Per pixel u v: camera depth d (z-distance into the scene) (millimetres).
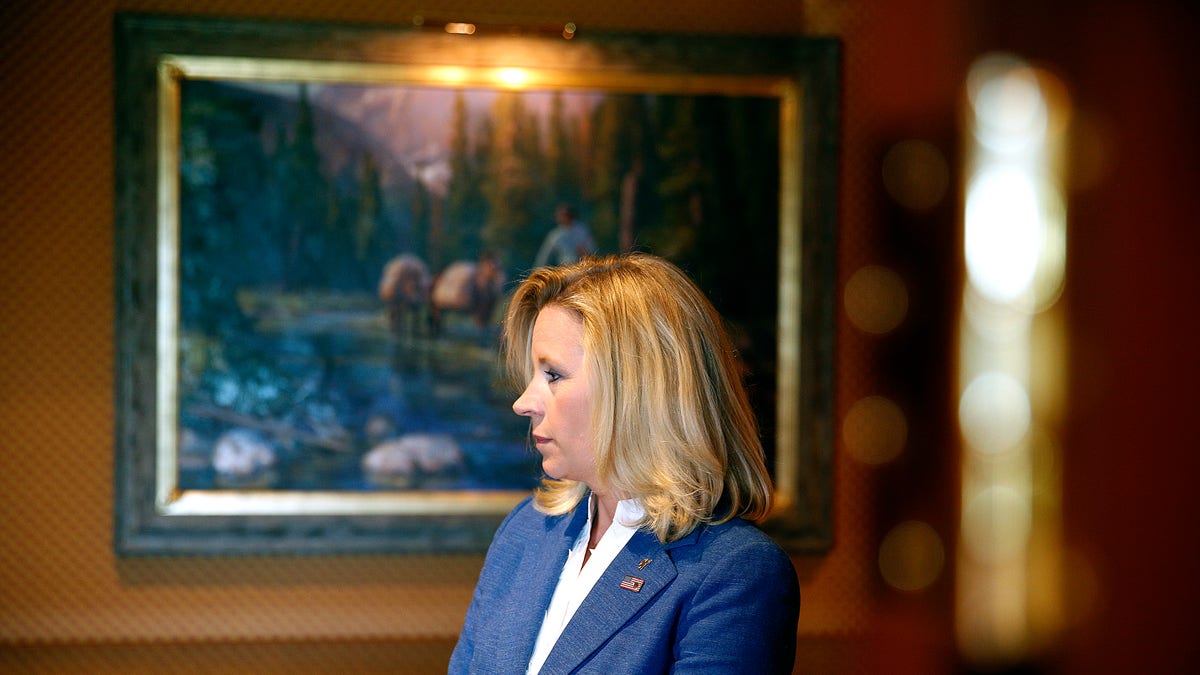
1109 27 4301
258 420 3410
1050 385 4285
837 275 3686
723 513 1672
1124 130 4383
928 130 3857
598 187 3496
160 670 3486
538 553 1811
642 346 1615
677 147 3516
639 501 1661
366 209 3438
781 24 3633
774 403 3557
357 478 3438
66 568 3439
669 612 1567
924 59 3832
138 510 3367
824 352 3568
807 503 3562
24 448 3416
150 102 3361
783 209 3549
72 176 3418
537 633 1705
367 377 3438
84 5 3412
